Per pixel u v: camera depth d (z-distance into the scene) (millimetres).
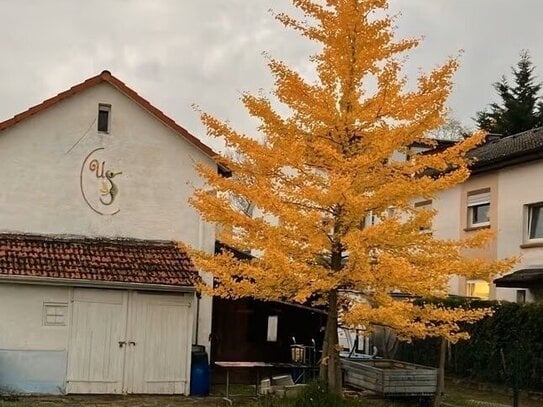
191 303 16828
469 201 24234
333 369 11711
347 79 11539
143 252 17719
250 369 19609
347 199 10562
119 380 16266
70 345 16078
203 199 11633
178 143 18781
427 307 11438
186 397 16250
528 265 20922
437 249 11484
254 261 11602
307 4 11805
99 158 18172
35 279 15703
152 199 18469
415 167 11430
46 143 17781
